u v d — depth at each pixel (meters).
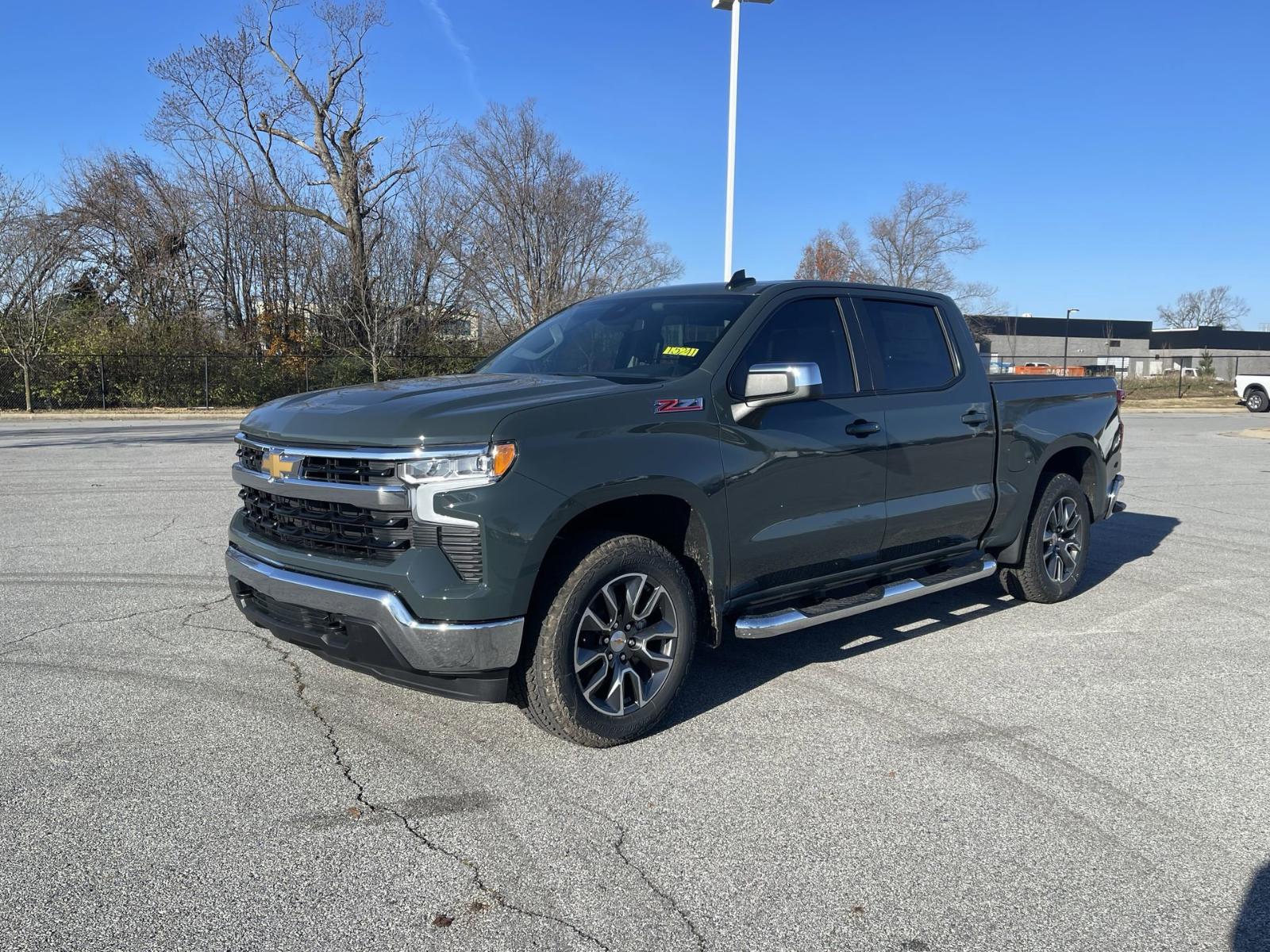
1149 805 3.49
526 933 2.68
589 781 3.65
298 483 3.84
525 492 3.55
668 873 3.00
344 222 37.00
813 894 2.89
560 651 3.72
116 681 4.65
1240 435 21.31
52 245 31.83
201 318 34.69
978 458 5.47
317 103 36.00
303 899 2.83
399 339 34.59
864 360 4.97
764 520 4.34
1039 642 5.51
